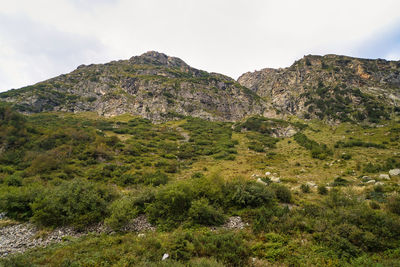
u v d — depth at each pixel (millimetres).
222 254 10438
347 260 9711
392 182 25172
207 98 154375
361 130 90750
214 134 96000
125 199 18750
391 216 13031
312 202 19266
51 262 10430
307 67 172625
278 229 13078
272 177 33094
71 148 53781
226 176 38688
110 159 52250
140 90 153000
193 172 44688
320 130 102750
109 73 184250
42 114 116812
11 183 29719
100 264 9945
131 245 11727
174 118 126625
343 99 125312
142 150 63469
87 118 118562
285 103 154000
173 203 16703
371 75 143875
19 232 16047
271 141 83938
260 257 10500
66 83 166750
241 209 17469
